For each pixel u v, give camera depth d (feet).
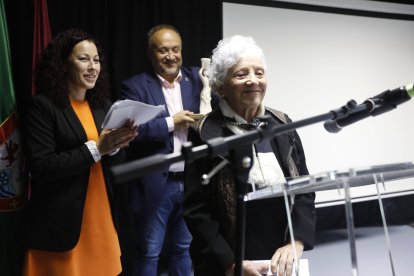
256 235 3.64
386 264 8.82
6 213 5.69
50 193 5.01
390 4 11.41
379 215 11.99
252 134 2.51
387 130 11.62
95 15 8.23
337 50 10.90
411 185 11.78
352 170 2.31
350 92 11.09
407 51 11.85
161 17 8.80
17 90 7.26
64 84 5.32
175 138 6.97
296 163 3.97
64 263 5.04
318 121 2.72
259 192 2.64
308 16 10.51
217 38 9.48
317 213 11.40
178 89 7.50
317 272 8.61
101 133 5.24
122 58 8.45
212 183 3.67
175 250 7.35
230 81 3.77
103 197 5.49
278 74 10.23
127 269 8.06
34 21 7.07
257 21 9.93
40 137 5.00
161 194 6.85
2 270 5.66
